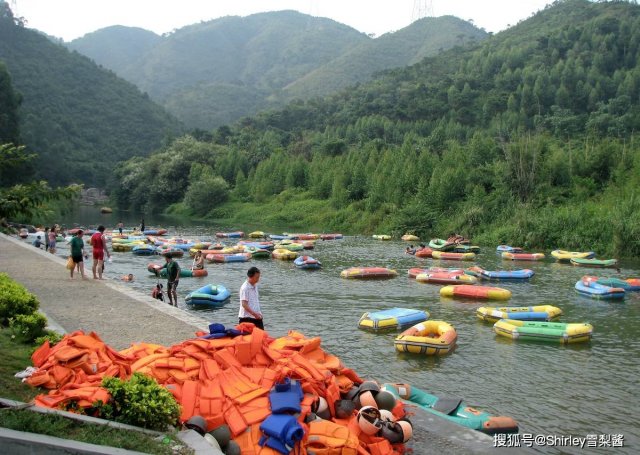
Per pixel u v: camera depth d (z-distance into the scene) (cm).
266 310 1859
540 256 3209
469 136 7794
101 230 1845
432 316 1812
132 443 498
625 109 7369
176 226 5734
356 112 10112
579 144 5569
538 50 10456
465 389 1151
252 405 613
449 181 4691
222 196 7150
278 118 11294
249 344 711
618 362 1334
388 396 688
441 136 7162
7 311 1011
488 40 14138
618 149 4553
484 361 1340
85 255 3073
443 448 672
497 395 1118
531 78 8962
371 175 5700
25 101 12100
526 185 4319
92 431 509
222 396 622
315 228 5416
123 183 8781
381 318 1616
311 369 695
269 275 2623
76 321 1221
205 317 1750
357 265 3000
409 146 5844
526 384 1180
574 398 1101
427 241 4291
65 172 10300
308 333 1573
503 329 1558
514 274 2536
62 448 457
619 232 3325
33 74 13125
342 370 776
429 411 796
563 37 10412
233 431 575
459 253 3281
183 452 508
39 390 653
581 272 2778
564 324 1542
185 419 590
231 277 2567
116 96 14525
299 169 6931
